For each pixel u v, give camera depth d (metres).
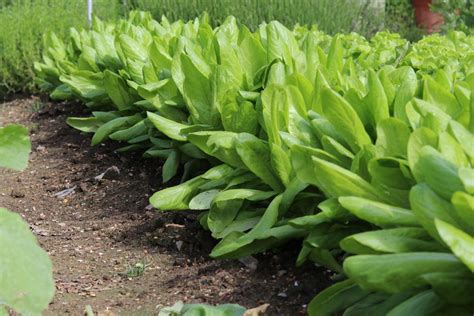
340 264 1.87
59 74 3.84
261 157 2.04
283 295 1.85
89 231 2.38
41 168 3.05
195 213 2.39
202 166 2.59
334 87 2.03
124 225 2.39
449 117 1.64
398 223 1.51
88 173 2.93
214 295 1.89
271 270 1.98
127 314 1.83
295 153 1.80
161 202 2.15
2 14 4.57
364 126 1.90
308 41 2.38
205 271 2.02
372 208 1.52
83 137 3.38
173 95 2.62
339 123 1.79
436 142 1.51
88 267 2.11
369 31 5.80
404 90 1.85
